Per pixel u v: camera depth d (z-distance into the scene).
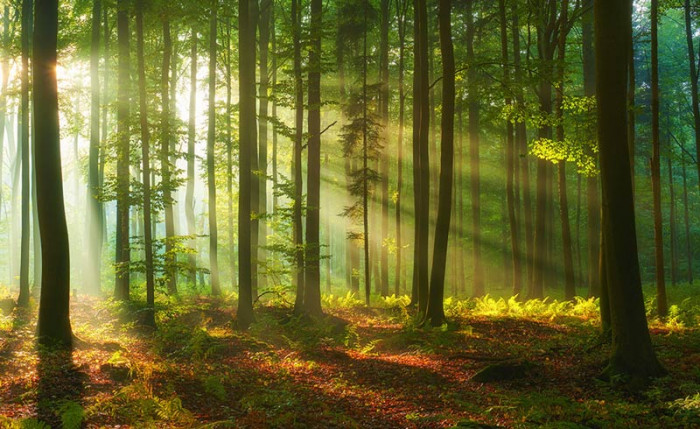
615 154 10.59
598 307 20.22
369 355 14.60
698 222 52.88
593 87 25.66
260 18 29.19
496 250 40.94
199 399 9.79
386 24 29.28
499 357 13.16
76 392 9.19
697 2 25.33
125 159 19.31
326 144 33.38
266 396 10.01
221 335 16.17
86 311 19.27
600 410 8.88
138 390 8.95
